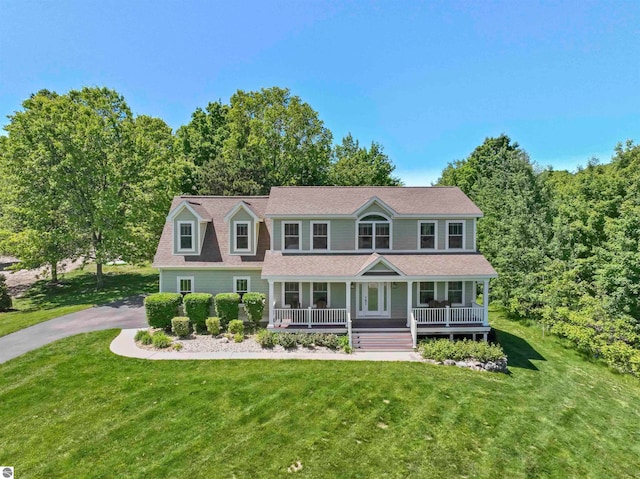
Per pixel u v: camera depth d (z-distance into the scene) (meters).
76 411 11.22
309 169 44.12
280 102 43.56
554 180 44.03
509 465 9.68
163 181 31.48
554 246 24.95
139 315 22.06
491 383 14.48
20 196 27.70
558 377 16.02
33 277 36.06
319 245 20.44
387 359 16.02
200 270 20.34
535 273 24.45
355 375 14.15
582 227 25.72
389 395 12.70
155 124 40.31
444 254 20.20
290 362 15.30
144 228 30.53
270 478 8.62
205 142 48.41
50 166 27.67
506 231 29.44
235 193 38.69
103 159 30.09
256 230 20.94
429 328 17.86
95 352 15.95
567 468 9.88
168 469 8.80
